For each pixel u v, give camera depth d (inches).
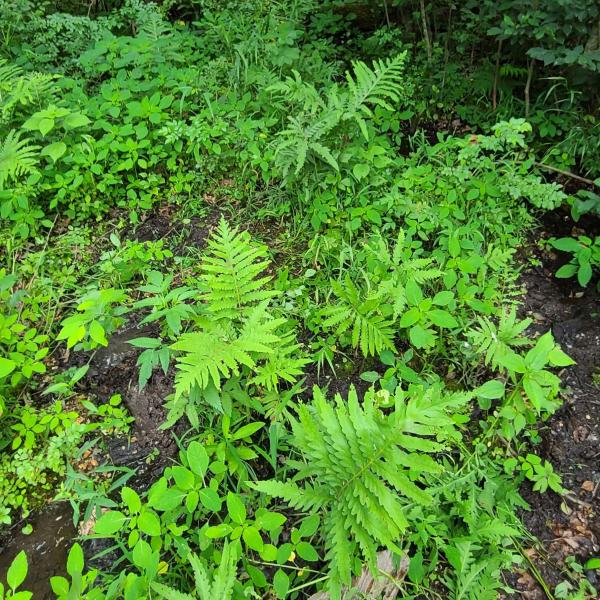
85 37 176.2
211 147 148.3
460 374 118.9
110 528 79.6
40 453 100.8
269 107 160.6
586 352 122.3
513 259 141.2
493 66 170.6
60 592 74.3
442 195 144.3
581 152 150.9
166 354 101.4
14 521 96.5
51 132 144.2
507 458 106.9
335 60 187.2
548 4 135.3
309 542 91.9
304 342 121.8
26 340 109.4
